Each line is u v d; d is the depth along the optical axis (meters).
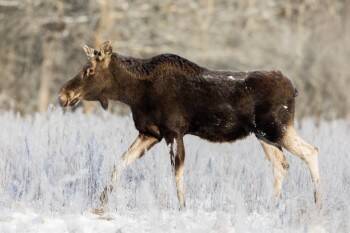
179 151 31.80
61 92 32.12
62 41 111.50
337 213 28.72
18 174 32.88
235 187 31.72
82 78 32.22
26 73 113.50
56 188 30.41
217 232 26.64
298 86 124.50
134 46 110.38
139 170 34.31
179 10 117.19
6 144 36.72
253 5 129.62
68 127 39.44
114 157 32.94
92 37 109.62
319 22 135.38
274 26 131.25
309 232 27.02
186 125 32.56
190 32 117.81
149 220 27.50
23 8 109.94
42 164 33.19
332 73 127.44
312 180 32.22
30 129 40.44
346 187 32.44
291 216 28.55
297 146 32.56
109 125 43.94
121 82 32.38
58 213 28.88
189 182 33.59
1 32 110.81
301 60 128.00
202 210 30.44
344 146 39.19
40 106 109.50
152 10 114.31
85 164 33.47
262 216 29.55
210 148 39.97
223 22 122.88
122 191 31.36
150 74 32.25
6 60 112.44
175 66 32.44
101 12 108.00
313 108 125.25
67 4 112.50
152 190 30.95
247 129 33.09
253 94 32.66
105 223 27.61
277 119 32.69
